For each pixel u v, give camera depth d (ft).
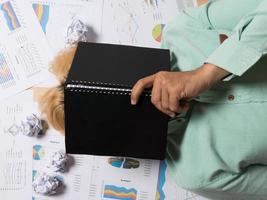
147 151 2.29
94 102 2.08
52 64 3.08
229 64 1.82
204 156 2.25
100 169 3.25
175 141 2.42
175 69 2.44
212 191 2.48
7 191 3.25
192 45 2.35
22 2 3.02
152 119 2.14
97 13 3.04
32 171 3.23
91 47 2.47
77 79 2.07
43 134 3.17
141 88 1.98
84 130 2.19
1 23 3.04
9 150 3.19
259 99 2.06
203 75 1.87
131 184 3.27
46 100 3.12
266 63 2.03
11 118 3.14
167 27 2.70
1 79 3.10
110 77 2.13
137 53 2.44
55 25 3.05
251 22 1.78
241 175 2.33
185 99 1.98
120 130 2.19
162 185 3.26
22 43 3.06
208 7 2.35
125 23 3.06
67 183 3.26
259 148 2.11
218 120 2.17
